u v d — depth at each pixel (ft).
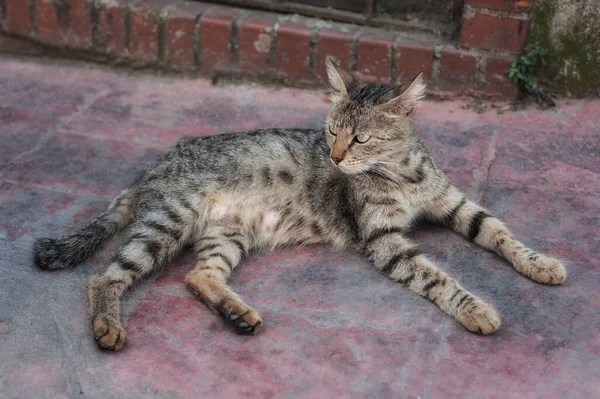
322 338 5.21
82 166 6.21
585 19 6.39
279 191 5.77
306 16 6.91
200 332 5.25
